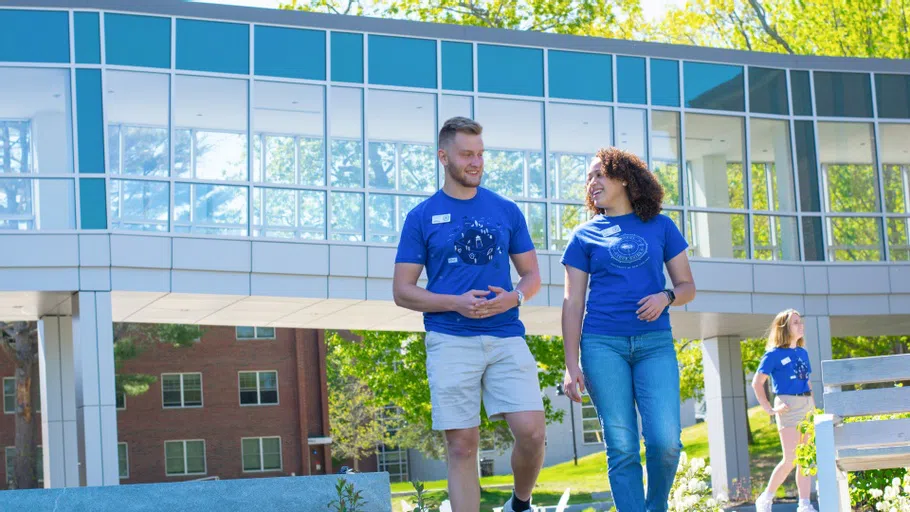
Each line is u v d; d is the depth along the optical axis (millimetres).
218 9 19312
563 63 21500
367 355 31609
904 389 5832
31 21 18438
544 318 22625
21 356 36250
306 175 19609
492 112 20922
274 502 5605
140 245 18266
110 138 18500
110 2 18703
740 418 25203
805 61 22828
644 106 21859
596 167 6043
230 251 18781
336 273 19344
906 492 9461
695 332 24859
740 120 22359
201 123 19078
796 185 22438
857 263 22375
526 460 5578
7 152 18125
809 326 22109
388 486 5738
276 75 19609
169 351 45094
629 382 5801
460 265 5570
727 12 38375
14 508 5297
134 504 5445
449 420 5516
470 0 35312
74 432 20594
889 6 36312
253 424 45750
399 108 20344
